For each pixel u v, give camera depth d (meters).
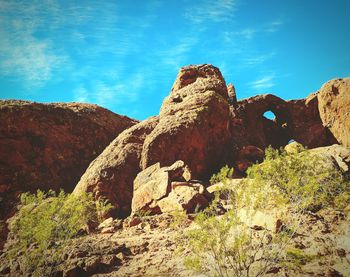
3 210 16.52
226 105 18.20
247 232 7.54
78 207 8.69
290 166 9.06
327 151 12.96
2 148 18.39
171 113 17.91
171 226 9.91
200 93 18.70
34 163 19.05
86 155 21.23
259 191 6.86
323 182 9.30
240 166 16.95
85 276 7.22
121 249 8.70
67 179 19.75
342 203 8.70
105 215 13.43
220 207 10.81
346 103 20.81
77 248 8.65
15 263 8.18
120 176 15.66
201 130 16.66
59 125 20.95
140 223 11.46
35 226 7.96
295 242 6.84
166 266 7.11
